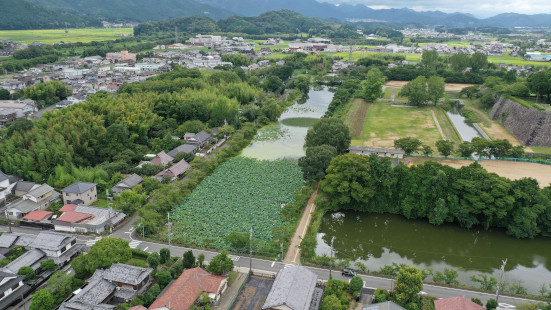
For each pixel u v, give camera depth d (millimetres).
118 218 102562
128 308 68875
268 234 98812
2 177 114562
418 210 110562
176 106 185750
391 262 93375
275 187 125688
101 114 158750
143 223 97625
